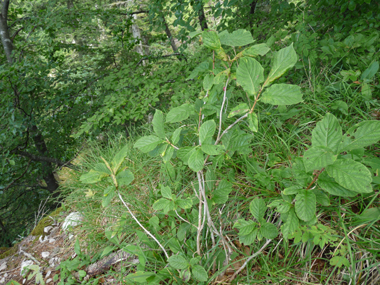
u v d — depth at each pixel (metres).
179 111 1.17
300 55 2.47
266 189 1.64
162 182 2.23
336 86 2.26
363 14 2.86
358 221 1.31
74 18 5.10
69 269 1.94
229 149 1.43
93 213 2.38
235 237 1.61
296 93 0.86
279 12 3.73
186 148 1.11
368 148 1.65
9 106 4.78
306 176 1.10
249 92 0.93
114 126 4.30
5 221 7.34
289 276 1.36
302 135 2.04
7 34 6.40
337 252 1.20
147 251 1.67
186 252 1.61
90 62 7.64
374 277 1.21
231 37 1.03
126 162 2.57
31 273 2.22
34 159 6.53
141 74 4.07
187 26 4.36
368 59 2.26
